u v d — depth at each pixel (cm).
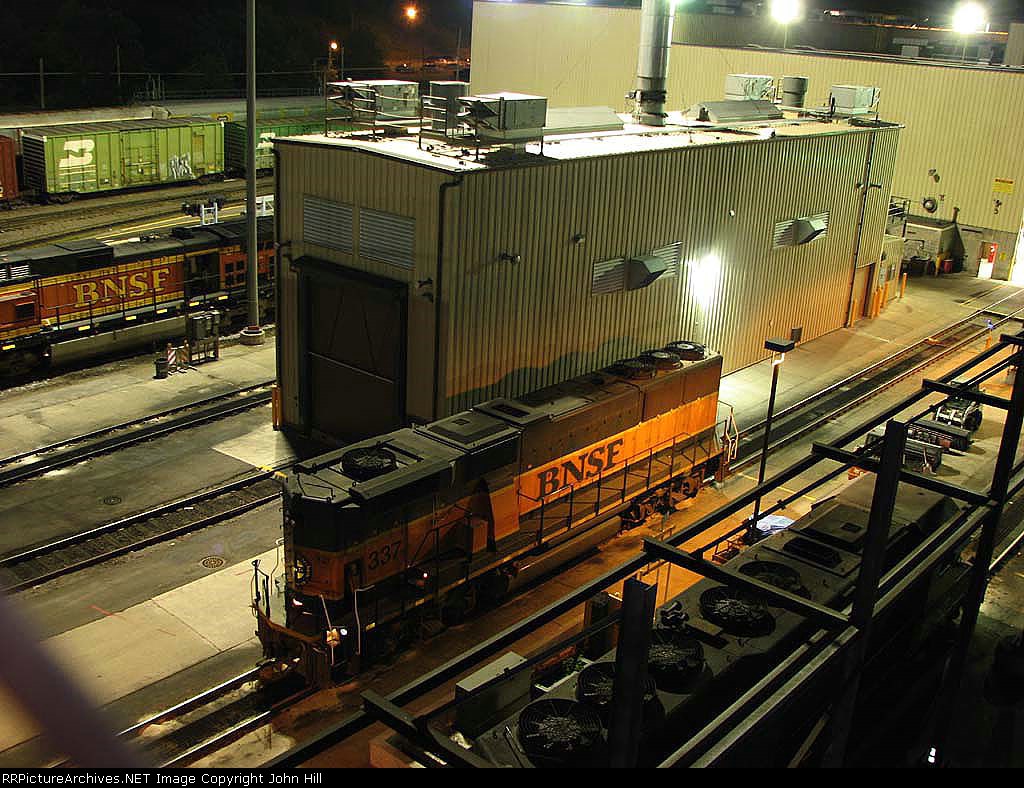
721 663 1430
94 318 3466
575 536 2486
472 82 6875
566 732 1191
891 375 3959
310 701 1930
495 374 2759
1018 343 1389
